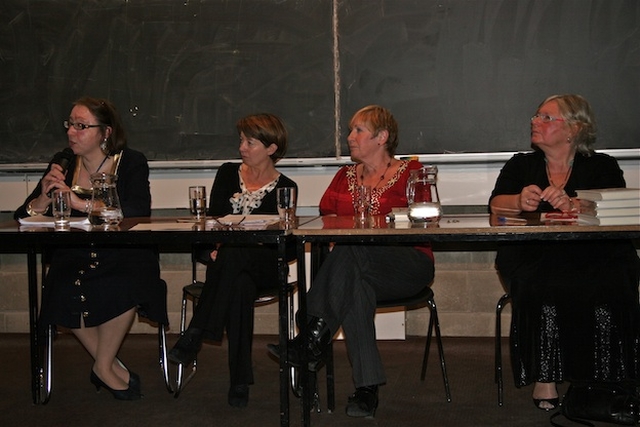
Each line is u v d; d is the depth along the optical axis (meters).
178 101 4.03
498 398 2.93
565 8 3.73
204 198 2.87
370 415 2.75
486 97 3.80
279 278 2.44
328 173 3.97
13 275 4.26
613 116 3.73
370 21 3.86
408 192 2.66
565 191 2.98
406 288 2.82
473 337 4.02
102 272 2.94
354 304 2.70
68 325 2.89
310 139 3.94
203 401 3.04
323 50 3.90
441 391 3.13
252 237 2.41
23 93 4.12
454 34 3.80
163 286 3.08
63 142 4.11
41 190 3.03
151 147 4.06
